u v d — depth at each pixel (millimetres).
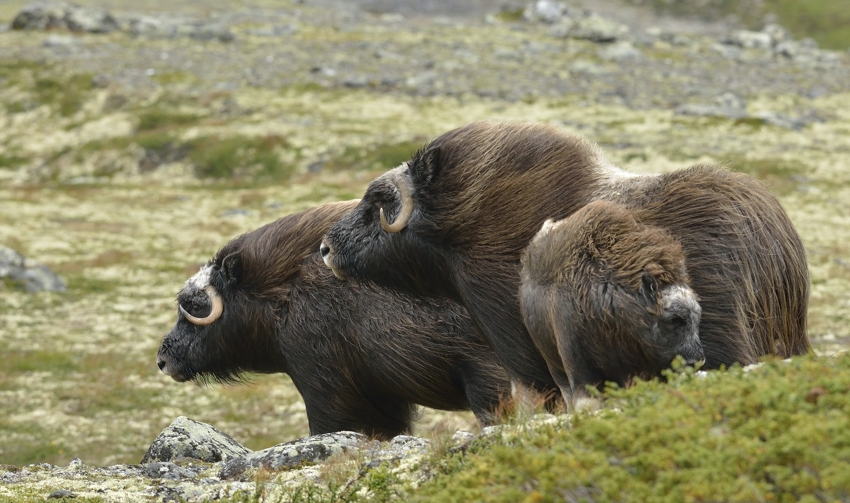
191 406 72938
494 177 31125
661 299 24547
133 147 191250
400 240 33062
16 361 81562
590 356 25906
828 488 15680
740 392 19719
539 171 30812
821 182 152250
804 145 177375
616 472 17578
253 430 67312
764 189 28312
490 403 37938
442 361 38438
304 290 40406
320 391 40594
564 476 18047
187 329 43031
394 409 41562
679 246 25781
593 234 26141
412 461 25609
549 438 21172
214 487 29094
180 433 38906
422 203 32125
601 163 31031
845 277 103250
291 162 178375
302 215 41781
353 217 34500
